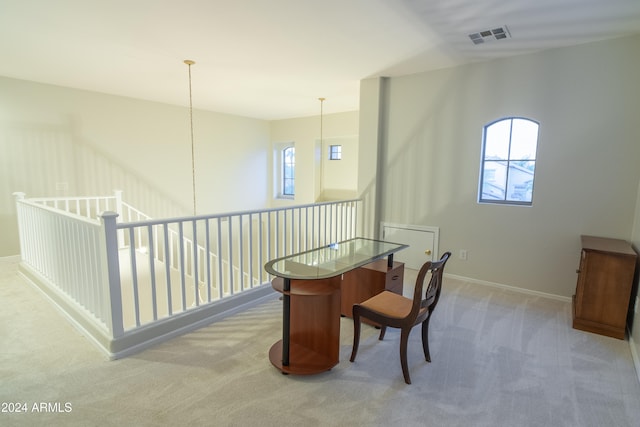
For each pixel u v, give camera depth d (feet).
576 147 10.96
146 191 19.26
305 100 18.79
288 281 7.09
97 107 17.02
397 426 5.81
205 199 22.24
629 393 6.79
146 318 13.43
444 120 13.47
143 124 18.81
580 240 11.15
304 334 7.98
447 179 13.62
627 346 8.55
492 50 11.23
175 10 8.35
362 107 15.07
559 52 10.99
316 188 24.12
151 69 13.21
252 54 11.55
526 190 12.25
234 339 8.62
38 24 9.16
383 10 8.40
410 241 14.84
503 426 5.86
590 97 10.62
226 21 9.01
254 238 24.29
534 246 12.00
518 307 10.98
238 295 10.27
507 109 12.07
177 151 20.49
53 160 15.85
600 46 10.36
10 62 12.41
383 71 13.64
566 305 11.17
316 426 5.76
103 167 17.48
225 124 22.97
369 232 15.58
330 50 11.22
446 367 7.61
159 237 19.79
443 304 11.23
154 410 6.05
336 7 8.23
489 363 7.79
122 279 13.58
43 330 8.83
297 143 24.63
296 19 8.88
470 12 8.50
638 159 10.08
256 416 5.96
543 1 7.92
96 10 8.38
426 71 13.64
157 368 7.31
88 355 7.70
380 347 8.45
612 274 8.86
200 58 11.95
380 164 15.21
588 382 7.13
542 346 8.55
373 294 9.51
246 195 24.71
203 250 21.09
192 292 15.33
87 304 8.75
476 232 13.15
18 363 7.37
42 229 11.00
